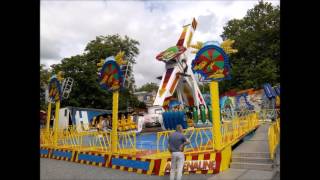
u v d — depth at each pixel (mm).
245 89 45969
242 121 18500
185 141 9531
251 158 11805
